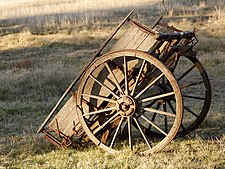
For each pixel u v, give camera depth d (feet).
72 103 22.82
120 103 21.09
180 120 20.12
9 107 33.55
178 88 19.85
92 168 19.70
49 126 23.47
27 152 22.90
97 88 22.35
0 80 40.29
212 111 30.22
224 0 89.92
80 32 70.18
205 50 54.70
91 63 21.33
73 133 22.97
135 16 81.76
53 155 22.27
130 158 20.68
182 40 23.20
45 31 73.10
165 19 77.41
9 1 146.72
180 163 19.47
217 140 23.34
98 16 82.69
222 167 19.47
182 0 94.79
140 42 21.65
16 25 79.46
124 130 24.39
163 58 22.09
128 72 21.76
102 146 22.00
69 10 91.20
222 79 40.81
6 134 27.45
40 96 36.94
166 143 20.76
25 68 48.44
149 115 30.63
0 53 59.47
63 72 42.09
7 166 20.90
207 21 73.82
